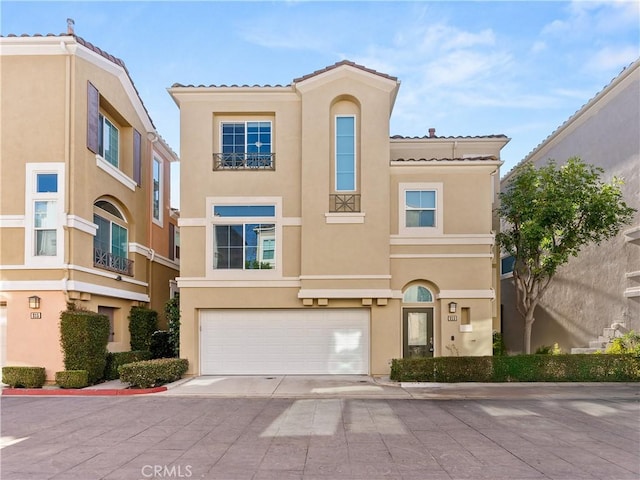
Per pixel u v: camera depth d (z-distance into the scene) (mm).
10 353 14312
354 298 15859
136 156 19641
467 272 16141
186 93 16500
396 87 16438
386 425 9461
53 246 14695
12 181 14789
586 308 18422
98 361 14664
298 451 7723
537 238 14867
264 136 16781
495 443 8156
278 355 16156
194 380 15070
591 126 18375
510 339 23406
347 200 16219
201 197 16344
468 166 16375
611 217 14469
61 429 9234
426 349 16281
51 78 15016
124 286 18109
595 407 11172
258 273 16141
